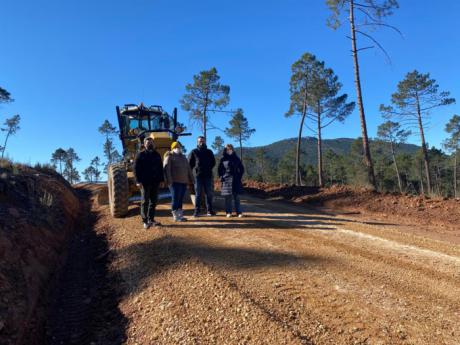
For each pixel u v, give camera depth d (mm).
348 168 49344
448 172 52062
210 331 2791
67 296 4027
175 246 4742
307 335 2570
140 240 5215
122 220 6820
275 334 2602
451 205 7324
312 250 4492
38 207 5922
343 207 8625
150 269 4137
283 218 6855
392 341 2445
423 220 6875
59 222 6156
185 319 3002
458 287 3275
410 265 3898
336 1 13344
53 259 4699
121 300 3666
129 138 9242
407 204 7898
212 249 4562
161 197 8211
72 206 8328
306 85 24953
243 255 4297
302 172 56125
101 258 5047
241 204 9039
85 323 3432
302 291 3252
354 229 5809
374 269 3781
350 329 2617
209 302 3186
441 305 2926
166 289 3572
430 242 4934
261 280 3514
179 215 6441
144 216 5941
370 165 12938
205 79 25219
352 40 13578
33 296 3484
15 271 3547
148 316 3207
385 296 3119
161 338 2846
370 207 8195
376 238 5160
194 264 4016
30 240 4430
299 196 10227
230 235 5324
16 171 7094
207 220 6602
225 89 25906
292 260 4090
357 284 3385
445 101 27406
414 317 2742
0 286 3143
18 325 2926
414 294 3146
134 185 7703
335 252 4402
